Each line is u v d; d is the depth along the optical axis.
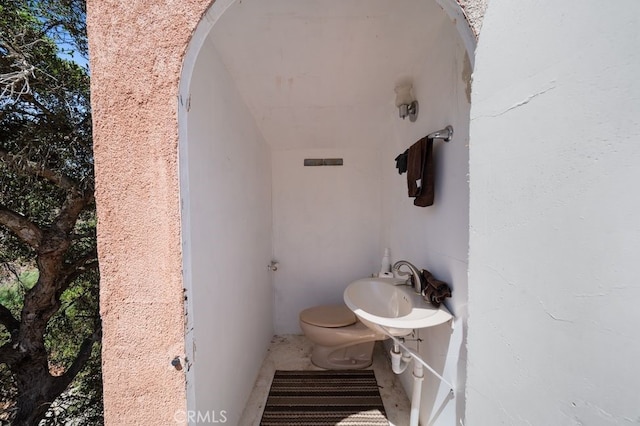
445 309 1.23
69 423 2.67
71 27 2.28
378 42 1.35
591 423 0.44
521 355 0.58
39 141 2.20
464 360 1.09
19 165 2.11
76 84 2.37
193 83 1.09
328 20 1.21
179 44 0.77
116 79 0.78
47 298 2.46
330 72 1.58
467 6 0.73
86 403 2.80
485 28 0.68
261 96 1.75
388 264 2.16
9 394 2.45
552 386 0.51
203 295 1.15
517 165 0.58
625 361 0.40
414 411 1.40
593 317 0.44
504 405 0.62
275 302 2.64
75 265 2.64
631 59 0.39
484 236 0.69
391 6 1.14
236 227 1.58
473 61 0.76
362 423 1.58
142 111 0.78
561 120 0.49
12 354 2.36
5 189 2.19
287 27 1.24
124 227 0.79
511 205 0.60
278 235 2.61
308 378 1.99
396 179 2.04
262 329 2.19
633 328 0.39
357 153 2.58
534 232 0.54
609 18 0.41
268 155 2.45
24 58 1.93
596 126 0.43
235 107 1.59
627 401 0.39
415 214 1.66
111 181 0.79
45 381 2.46
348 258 2.63
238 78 1.56
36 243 2.30
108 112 0.78
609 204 0.42
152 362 0.81
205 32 0.82
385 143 2.36
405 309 1.41
